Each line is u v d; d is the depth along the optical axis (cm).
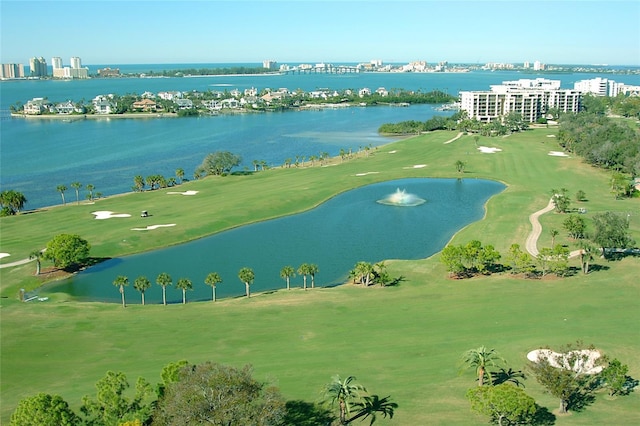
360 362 6900
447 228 14388
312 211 16288
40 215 15875
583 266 10406
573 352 5938
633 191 16638
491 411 5100
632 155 19288
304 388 6206
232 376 4906
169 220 14962
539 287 9581
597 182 18675
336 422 5519
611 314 8119
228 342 7750
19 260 12200
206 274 11638
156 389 5656
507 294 9275
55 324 8600
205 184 19888
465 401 5819
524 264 10281
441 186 18975
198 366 5191
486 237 12962
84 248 11888
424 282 10338
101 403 5306
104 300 10431
